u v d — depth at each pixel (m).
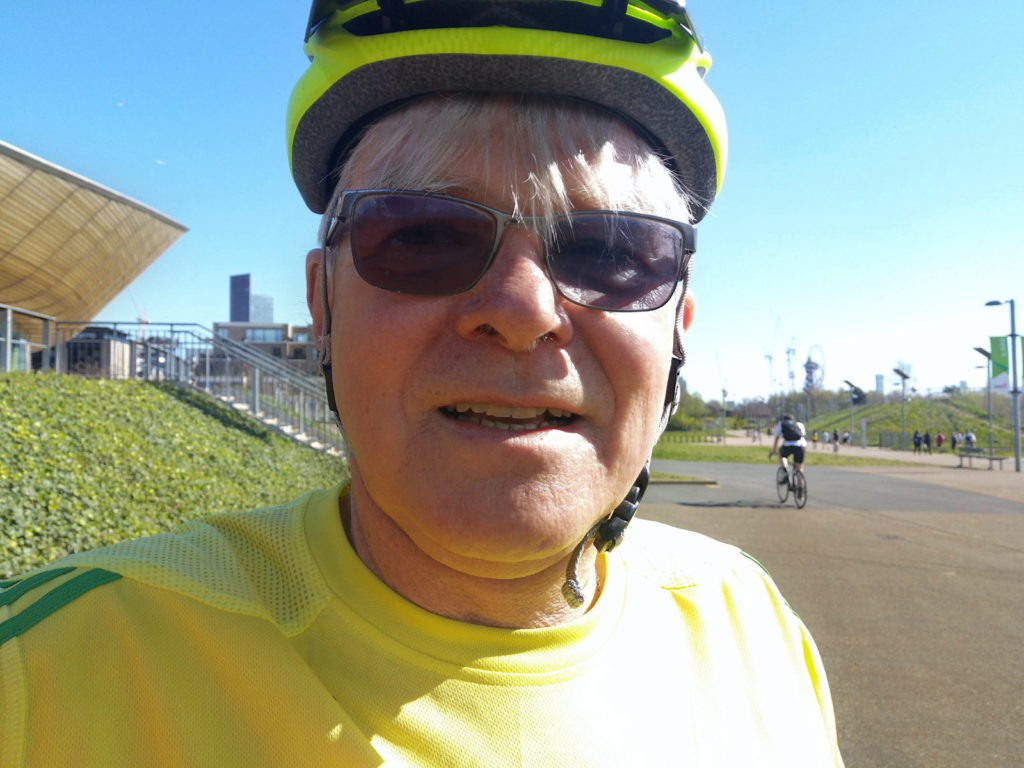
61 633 0.27
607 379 0.30
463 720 0.28
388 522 0.31
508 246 0.29
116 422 2.45
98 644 0.27
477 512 0.27
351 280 0.30
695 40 0.33
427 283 0.29
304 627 0.30
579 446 0.29
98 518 1.58
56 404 2.32
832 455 9.66
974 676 1.29
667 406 0.37
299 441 3.54
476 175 0.29
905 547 2.55
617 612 0.35
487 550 0.28
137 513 1.71
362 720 0.28
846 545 2.57
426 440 0.28
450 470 0.28
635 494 0.34
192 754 0.26
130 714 0.26
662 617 0.37
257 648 0.28
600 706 0.31
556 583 0.32
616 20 0.30
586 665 0.31
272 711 0.27
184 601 0.28
